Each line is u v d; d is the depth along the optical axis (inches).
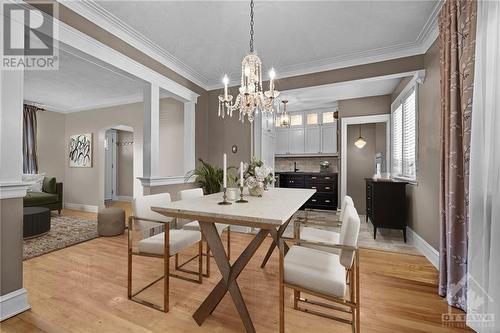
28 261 102.0
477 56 58.5
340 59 124.9
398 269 95.0
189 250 116.5
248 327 58.1
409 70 114.2
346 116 199.3
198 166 156.4
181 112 175.5
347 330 59.5
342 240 53.6
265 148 163.8
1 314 62.1
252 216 54.8
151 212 83.5
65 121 229.3
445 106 75.6
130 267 73.5
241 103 84.7
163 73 127.0
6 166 63.2
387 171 182.5
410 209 133.1
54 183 194.1
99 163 211.8
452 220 69.8
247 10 87.1
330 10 86.7
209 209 63.0
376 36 104.0
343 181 203.6
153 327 60.6
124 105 202.1
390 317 64.8
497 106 52.4
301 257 59.9
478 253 58.4
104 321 62.7
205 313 62.2
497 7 53.0
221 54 121.3
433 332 59.1
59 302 71.2
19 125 65.6
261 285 82.6
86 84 161.5
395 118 171.0
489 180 55.1
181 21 94.1
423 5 83.9
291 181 236.8
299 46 112.4
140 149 196.1
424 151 111.3
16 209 65.9
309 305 70.5
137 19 92.7
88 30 88.5
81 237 135.2
